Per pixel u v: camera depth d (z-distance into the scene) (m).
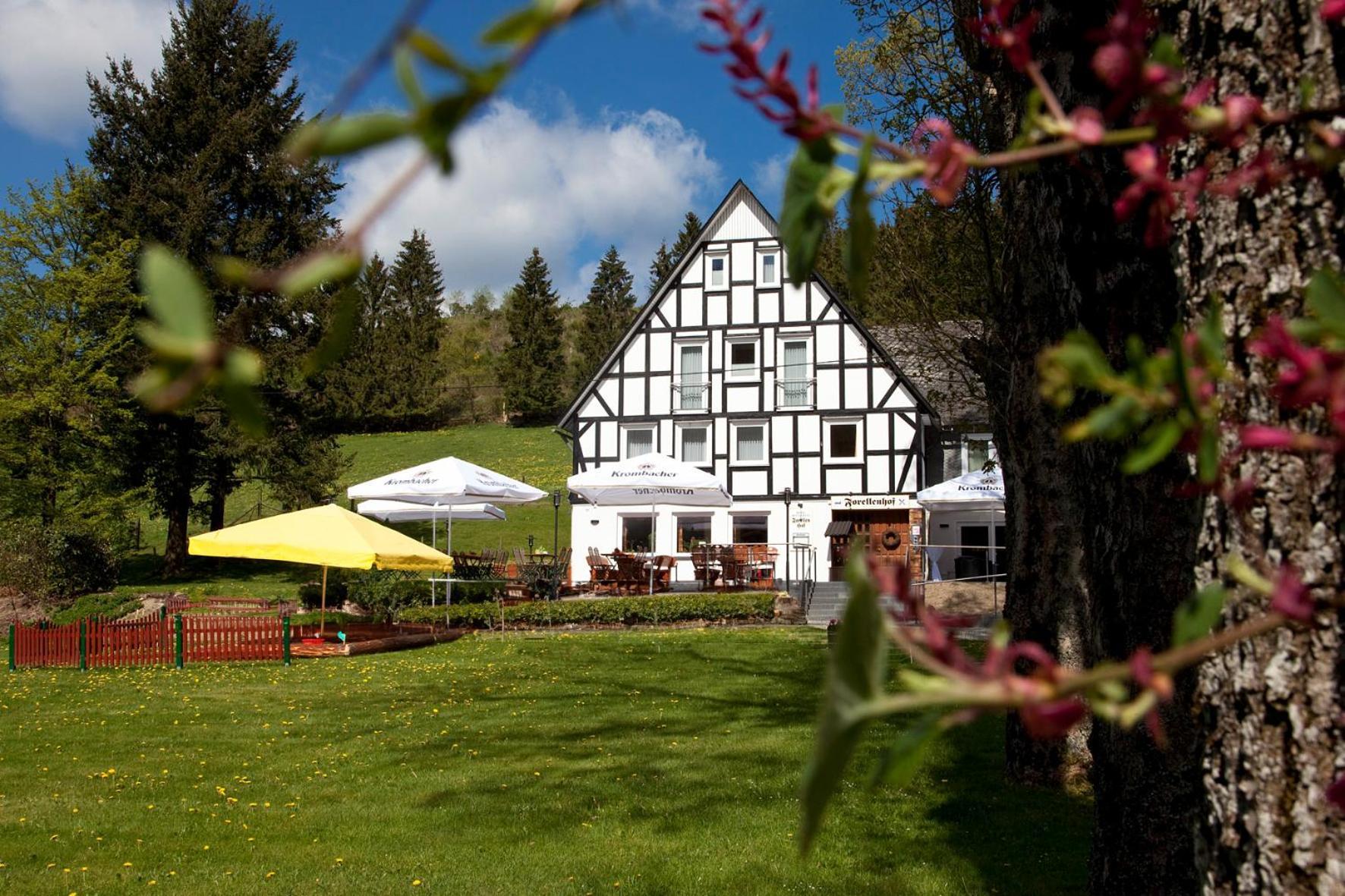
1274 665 2.18
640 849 6.57
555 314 73.31
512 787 8.20
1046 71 3.92
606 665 15.64
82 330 27.47
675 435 30.42
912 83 12.12
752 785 8.09
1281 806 2.17
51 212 26.58
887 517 29.14
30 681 15.16
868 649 0.53
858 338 29.59
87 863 6.39
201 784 8.48
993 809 7.33
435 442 64.12
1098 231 3.53
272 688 13.97
